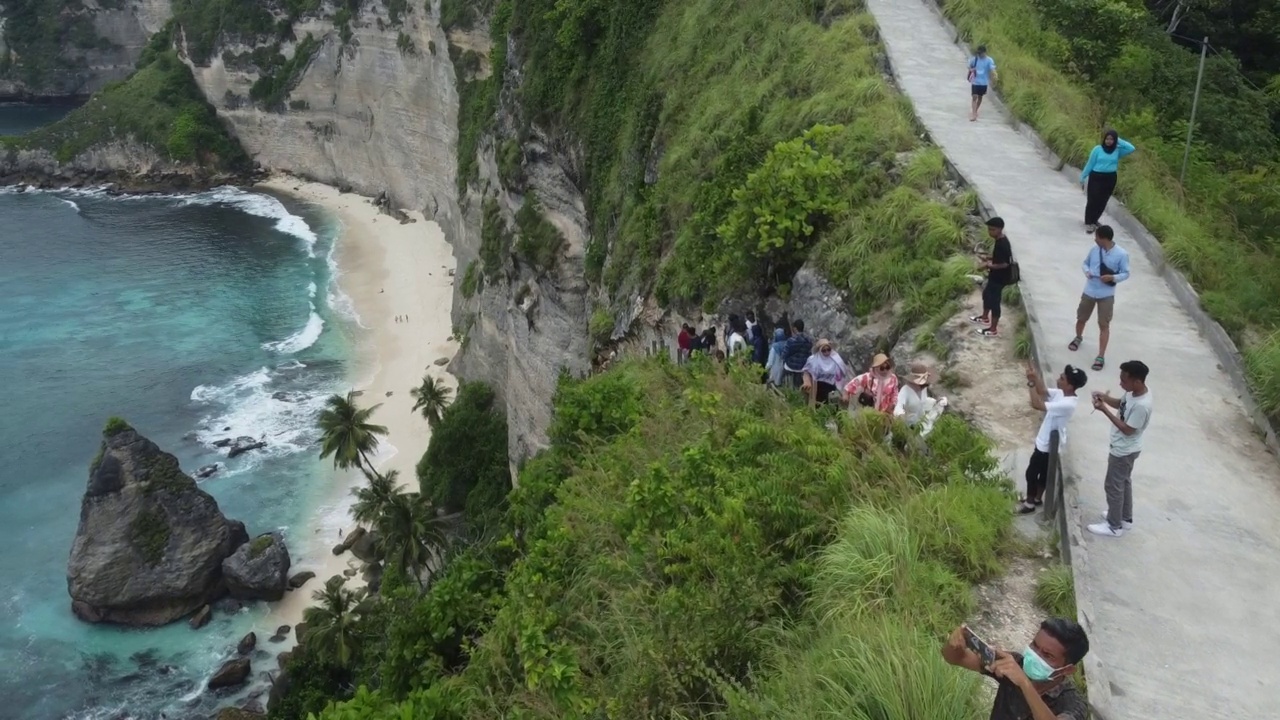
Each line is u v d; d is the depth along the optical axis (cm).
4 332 6950
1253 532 1027
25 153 10731
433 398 5444
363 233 8756
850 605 937
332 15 9444
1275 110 2736
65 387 6194
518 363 4659
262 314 7238
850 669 830
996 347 1412
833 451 1184
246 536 4644
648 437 1556
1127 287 1527
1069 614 928
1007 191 1822
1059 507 1062
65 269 8138
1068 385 1060
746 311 1962
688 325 2205
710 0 3186
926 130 2048
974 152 1986
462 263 6881
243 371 6412
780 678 880
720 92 2752
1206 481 1105
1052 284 1510
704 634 953
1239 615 920
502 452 4875
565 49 4197
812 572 1013
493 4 6994
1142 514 1055
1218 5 3117
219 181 10375
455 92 7681
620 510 1278
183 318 7212
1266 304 1441
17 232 8994
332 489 5153
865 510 1055
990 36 2508
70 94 13225
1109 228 1272
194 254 8438
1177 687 846
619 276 3003
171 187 10281
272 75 10206
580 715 952
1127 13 2619
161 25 12862
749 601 974
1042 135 2009
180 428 5722
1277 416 1169
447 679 1202
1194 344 1366
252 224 9144
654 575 1128
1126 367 973
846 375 1529
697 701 923
